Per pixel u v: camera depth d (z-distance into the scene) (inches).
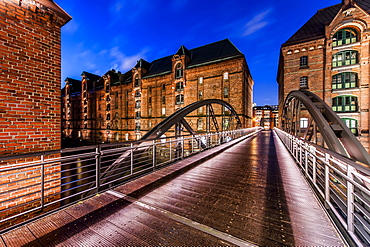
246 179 176.6
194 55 1079.0
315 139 238.5
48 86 161.6
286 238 84.5
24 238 83.2
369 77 596.1
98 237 85.1
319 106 230.5
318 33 717.9
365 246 70.7
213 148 397.4
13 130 137.6
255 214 107.6
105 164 632.4
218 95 905.5
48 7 159.8
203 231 90.4
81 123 1551.4
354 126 615.8
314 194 137.1
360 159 150.3
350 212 82.3
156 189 148.9
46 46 161.2
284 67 766.5
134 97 1244.5
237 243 81.3
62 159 113.0
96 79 1579.7
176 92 1048.8
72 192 463.2
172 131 1027.9
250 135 844.0
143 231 90.2
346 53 649.0
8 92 135.4
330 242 81.2
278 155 310.8
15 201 134.2
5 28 134.6
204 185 159.3
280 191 144.6
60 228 91.9
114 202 123.5
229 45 969.5
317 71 698.2
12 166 93.5
